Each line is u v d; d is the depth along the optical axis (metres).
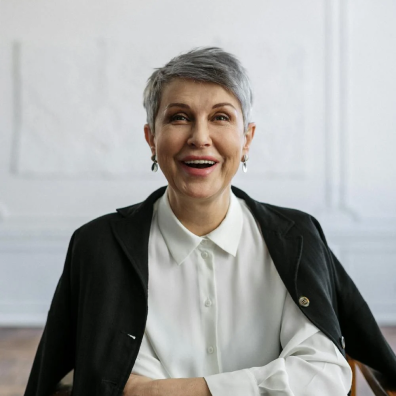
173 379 0.92
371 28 3.75
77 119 3.77
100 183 3.81
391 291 3.81
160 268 1.05
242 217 1.12
